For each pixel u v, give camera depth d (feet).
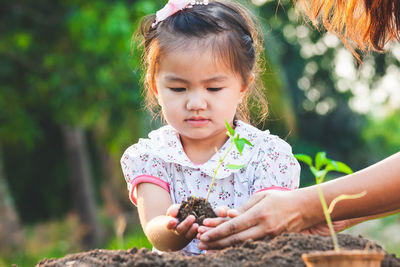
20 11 30.45
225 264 6.18
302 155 6.16
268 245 6.55
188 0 9.13
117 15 26.43
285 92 42.37
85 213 40.60
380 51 9.07
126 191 45.91
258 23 10.56
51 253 32.53
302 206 7.27
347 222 8.23
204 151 9.18
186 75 8.38
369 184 7.30
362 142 62.59
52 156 53.06
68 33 29.50
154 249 8.87
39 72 30.22
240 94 9.08
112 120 30.40
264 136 9.22
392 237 31.48
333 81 59.31
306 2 9.05
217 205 8.96
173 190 9.14
